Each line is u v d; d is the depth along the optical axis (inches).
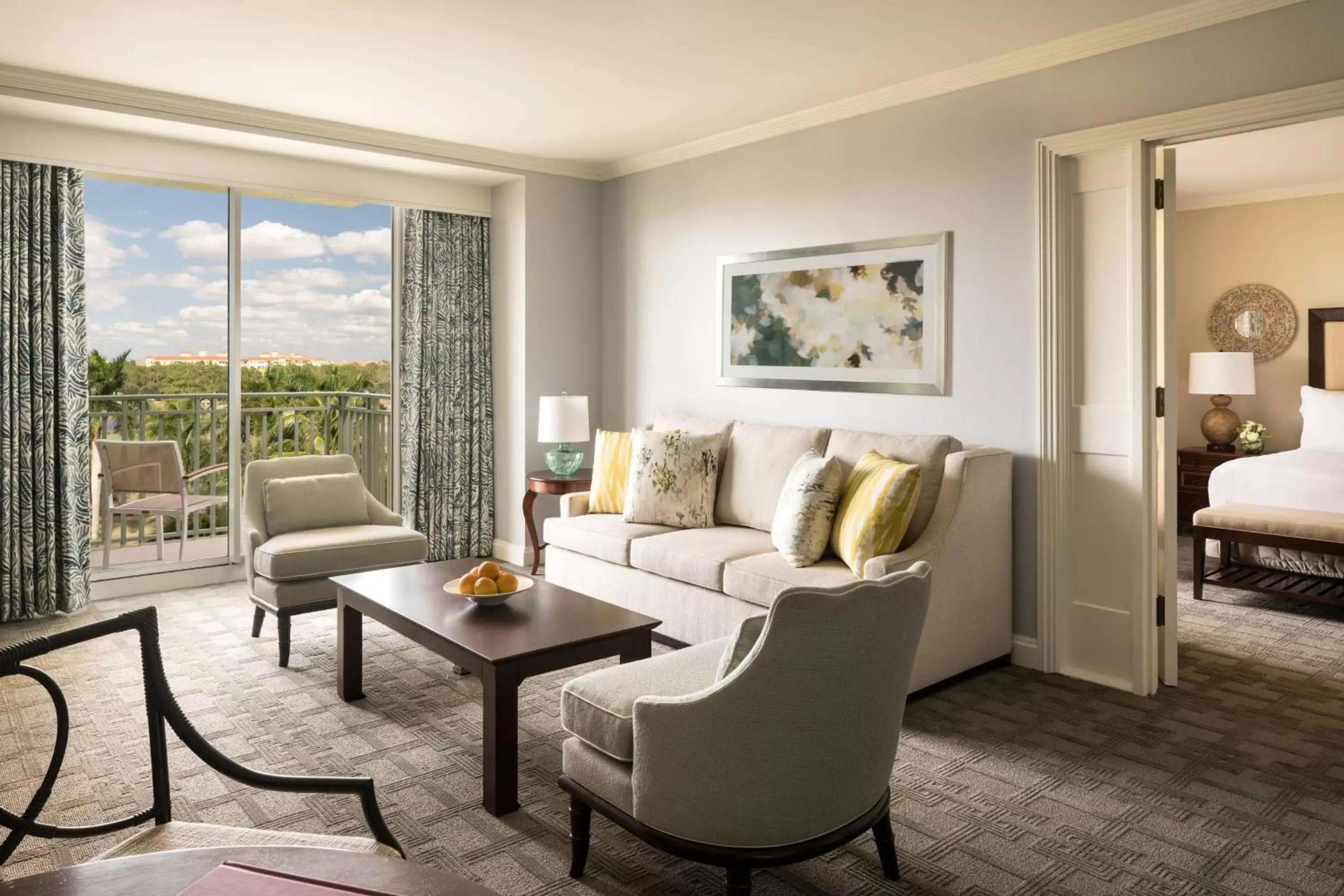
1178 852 93.4
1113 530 142.6
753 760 74.8
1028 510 151.2
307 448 234.1
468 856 92.6
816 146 182.5
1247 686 143.2
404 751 118.4
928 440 147.5
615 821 84.2
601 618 118.1
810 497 143.8
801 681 73.1
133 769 111.7
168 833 61.4
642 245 225.6
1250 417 279.3
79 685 141.3
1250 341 277.3
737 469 177.2
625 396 234.2
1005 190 152.3
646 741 79.0
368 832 97.1
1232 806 103.4
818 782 76.7
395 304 229.9
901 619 77.6
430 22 136.0
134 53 150.4
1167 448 139.4
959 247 159.3
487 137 204.5
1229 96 126.2
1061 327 145.3
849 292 176.9
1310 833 97.3
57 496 182.7
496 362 238.4
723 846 77.2
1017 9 129.6
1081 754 117.2
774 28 137.6
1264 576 199.3
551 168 226.4
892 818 100.3
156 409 210.1
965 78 155.8
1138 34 133.8
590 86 166.2
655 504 176.1
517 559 233.1
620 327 233.9
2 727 124.7
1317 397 255.1
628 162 225.9
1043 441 148.0
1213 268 284.4
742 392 201.5
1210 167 235.3
